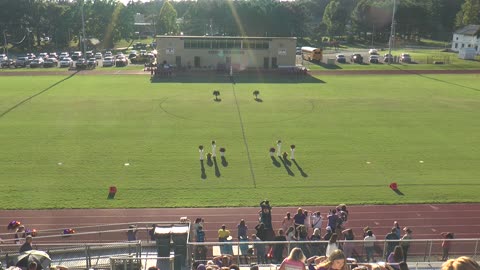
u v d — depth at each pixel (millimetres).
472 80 87312
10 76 88438
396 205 32938
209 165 40562
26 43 148500
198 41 98500
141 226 29734
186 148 45000
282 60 100375
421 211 32062
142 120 55219
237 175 38375
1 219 30406
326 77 90750
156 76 88688
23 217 30734
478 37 137750
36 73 92750
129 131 50562
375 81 85688
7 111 58781
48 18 152500
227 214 31484
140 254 19594
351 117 57531
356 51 147000
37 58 111062
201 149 41562
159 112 59188
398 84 82250
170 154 43219
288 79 87750
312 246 18844
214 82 83000
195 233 24203
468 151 44750
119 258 16344
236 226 29828
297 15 178000
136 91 73125
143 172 38781
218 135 49375
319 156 43031
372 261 20297
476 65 109125
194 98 68062
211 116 57375
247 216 31203
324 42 179750
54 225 29750
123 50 152375
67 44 155250
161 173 38625
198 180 37281
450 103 65875
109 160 41500
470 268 4691
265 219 25875
